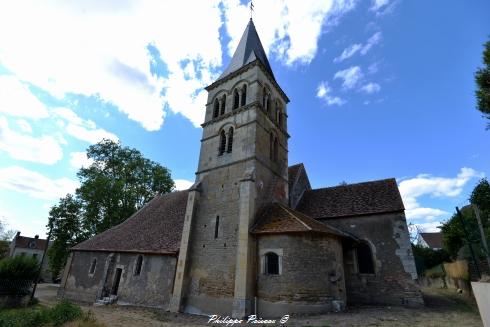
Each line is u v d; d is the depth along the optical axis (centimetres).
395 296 1490
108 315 1404
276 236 1398
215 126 2045
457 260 2048
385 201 1748
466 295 1784
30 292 1825
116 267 2081
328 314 1209
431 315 1177
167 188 3709
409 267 1512
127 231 2425
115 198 3184
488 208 1658
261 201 1659
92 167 3450
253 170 1650
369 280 1577
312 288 1266
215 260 1541
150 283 1781
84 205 3130
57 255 3000
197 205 1805
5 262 1736
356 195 1930
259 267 1391
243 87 2031
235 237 1519
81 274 2330
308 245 1341
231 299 1378
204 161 1967
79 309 1217
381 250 1609
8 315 1077
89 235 3081
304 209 2006
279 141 2091
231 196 1667
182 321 1270
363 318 1117
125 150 3656
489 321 743
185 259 1631
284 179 2031
